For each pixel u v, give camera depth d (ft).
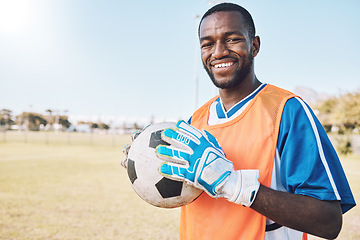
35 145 75.77
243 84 4.16
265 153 3.59
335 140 56.80
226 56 3.89
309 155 3.25
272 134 3.61
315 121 3.45
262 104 3.89
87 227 13.50
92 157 48.34
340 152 53.67
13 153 53.36
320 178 3.14
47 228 13.28
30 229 13.14
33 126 167.12
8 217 14.82
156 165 3.70
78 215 15.37
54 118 169.99
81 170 32.76
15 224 13.76
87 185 23.72
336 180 3.25
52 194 20.20
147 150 3.80
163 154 3.21
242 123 3.97
